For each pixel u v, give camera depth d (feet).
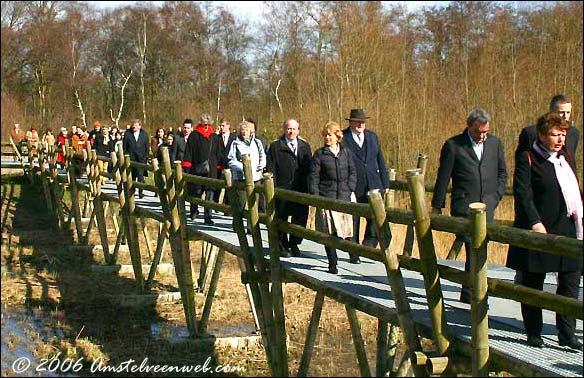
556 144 15.52
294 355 25.32
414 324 15.10
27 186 79.56
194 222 35.22
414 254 34.04
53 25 132.16
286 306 32.07
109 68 141.69
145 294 35.17
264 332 22.52
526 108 65.87
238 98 141.38
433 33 100.78
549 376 11.87
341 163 24.22
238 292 36.32
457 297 19.75
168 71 143.43
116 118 129.49
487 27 82.94
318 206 18.20
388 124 69.10
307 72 99.45
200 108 135.74
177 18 147.33
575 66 68.18
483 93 68.64
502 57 74.38
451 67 82.79
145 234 43.86
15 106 118.42
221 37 149.48
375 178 25.63
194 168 37.55
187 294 28.68
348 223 23.57
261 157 31.30
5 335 28.30
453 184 19.67
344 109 75.97
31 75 130.93
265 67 140.87
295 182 26.91
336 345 26.50
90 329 29.63
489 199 19.40
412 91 73.77
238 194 24.18
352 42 79.92
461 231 13.12
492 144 19.71
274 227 20.90
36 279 38.81
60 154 69.56
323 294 19.01
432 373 14.07
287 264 24.23
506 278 22.40
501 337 15.83
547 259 15.15
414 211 13.87
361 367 19.03
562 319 15.14
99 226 43.09
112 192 47.85
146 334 29.27
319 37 103.09
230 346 28.02
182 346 27.58
